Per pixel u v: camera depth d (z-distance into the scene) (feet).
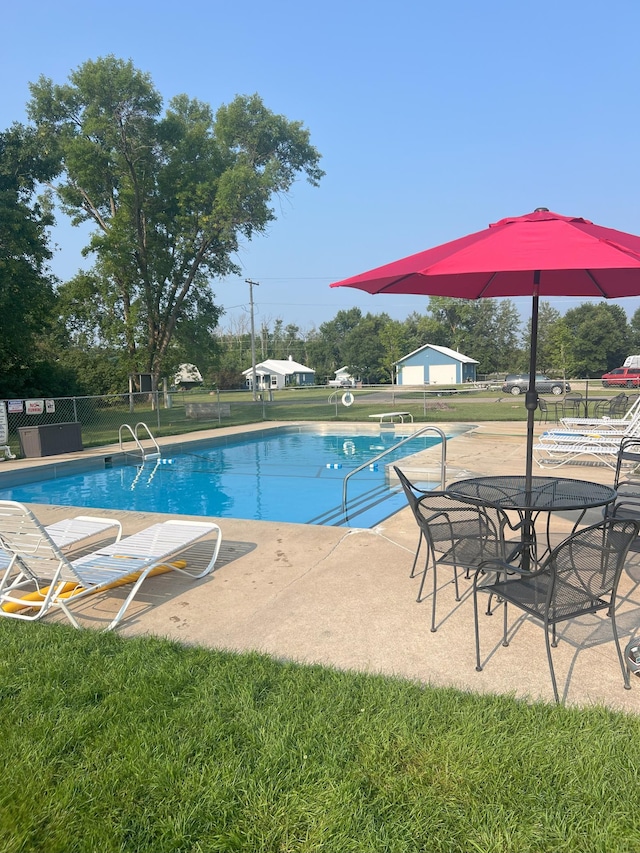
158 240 91.04
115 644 11.39
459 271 8.95
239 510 28.50
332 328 299.58
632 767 7.36
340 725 8.39
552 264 8.55
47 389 79.46
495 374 232.32
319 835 6.45
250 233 91.56
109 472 39.63
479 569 11.50
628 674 9.89
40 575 13.05
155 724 8.57
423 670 10.19
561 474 28.37
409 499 13.50
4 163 66.28
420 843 6.36
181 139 89.15
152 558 13.73
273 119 95.50
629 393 102.83
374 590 14.14
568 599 9.67
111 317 92.02
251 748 7.97
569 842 6.28
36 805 7.05
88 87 82.17
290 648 11.18
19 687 9.71
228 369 200.64
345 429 60.34
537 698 9.20
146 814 6.88
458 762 7.52
